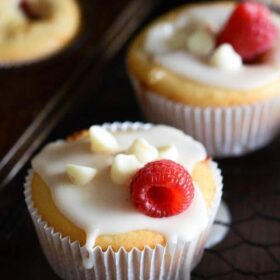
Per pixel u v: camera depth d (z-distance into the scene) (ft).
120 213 1.07
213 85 1.27
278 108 1.31
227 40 1.30
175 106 1.29
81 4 1.52
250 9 1.28
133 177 1.07
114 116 1.39
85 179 1.09
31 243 1.20
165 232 1.06
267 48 1.31
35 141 1.30
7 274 1.17
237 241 1.20
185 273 1.14
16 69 1.38
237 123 1.30
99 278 1.11
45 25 1.43
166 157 1.11
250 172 1.31
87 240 1.06
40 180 1.13
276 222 1.22
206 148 1.34
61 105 1.36
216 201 1.11
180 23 1.38
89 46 1.43
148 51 1.34
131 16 1.52
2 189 1.24
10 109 1.31
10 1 1.47
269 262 1.17
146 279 1.11
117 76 1.46
